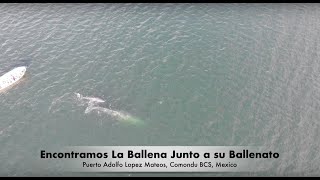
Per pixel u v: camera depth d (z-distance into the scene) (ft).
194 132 177.27
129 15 255.29
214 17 253.65
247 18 253.24
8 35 237.66
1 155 167.43
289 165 163.53
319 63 214.69
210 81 203.62
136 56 219.41
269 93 196.34
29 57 220.64
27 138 174.91
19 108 189.57
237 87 199.93
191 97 194.29
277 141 173.06
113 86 200.23
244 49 225.76
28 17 253.85
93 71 209.97
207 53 222.28
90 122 181.06
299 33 239.09
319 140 172.86
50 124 180.86
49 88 199.93
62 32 239.50
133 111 186.19
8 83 202.80
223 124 180.96
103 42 230.68
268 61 216.74
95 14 256.52
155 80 203.72
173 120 182.50
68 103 190.70
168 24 246.06
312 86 199.93
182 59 217.56
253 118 183.62
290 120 182.19
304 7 266.36
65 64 215.10
